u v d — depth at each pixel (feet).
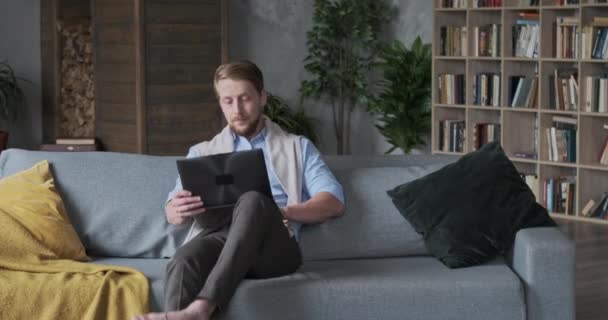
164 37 23.67
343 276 10.53
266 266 10.37
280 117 26.55
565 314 10.43
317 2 27.09
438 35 24.97
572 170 23.18
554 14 22.70
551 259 10.40
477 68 24.53
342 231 11.67
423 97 26.16
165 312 9.60
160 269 10.94
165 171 12.06
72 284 10.21
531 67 23.99
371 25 27.27
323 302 10.21
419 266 11.10
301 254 10.94
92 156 12.28
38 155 12.30
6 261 10.69
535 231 10.89
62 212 11.60
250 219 10.02
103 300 10.13
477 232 11.12
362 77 27.09
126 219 11.81
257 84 11.60
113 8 23.94
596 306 14.46
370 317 10.26
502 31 23.47
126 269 10.57
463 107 24.58
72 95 25.66
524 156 23.47
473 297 10.29
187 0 23.99
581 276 16.49
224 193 10.77
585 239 19.85
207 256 10.16
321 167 11.75
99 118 24.79
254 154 10.81
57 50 25.35
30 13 25.70
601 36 21.53
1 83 24.54
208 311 9.57
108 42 24.22
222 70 11.55
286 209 11.09
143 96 23.44
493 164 11.66
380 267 11.06
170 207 11.14
